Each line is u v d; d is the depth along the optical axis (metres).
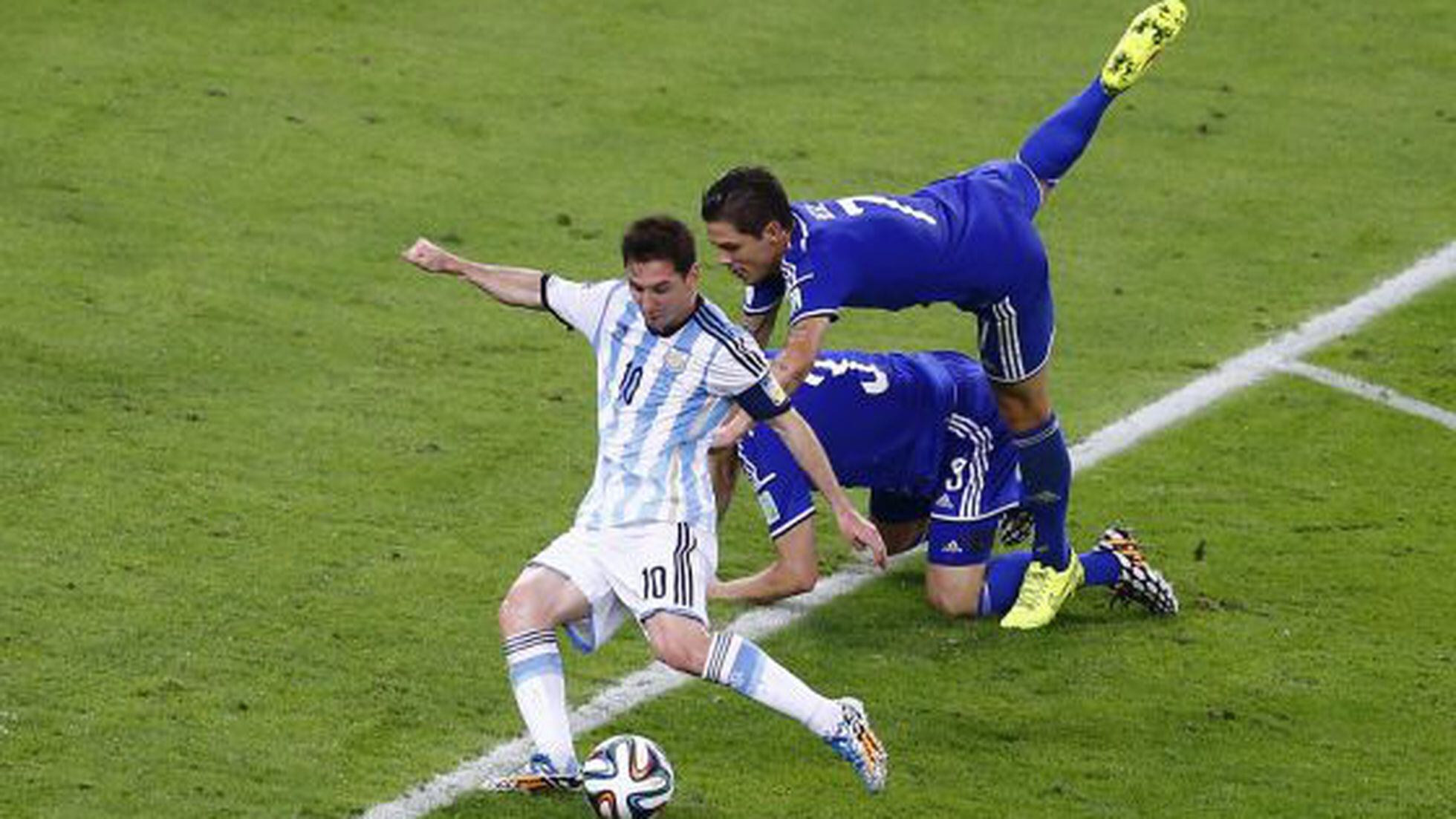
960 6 57.28
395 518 34.28
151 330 40.06
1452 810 27.38
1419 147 51.84
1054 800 27.33
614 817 25.94
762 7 56.66
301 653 30.00
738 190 28.17
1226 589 33.34
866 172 48.69
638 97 51.53
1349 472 37.72
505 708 28.95
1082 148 31.81
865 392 31.69
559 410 38.53
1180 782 27.88
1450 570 34.09
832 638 31.58
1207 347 42.50
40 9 52.97
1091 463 37.75
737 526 35.00
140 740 27.55
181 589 31.53
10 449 35.41
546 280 26.67
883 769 26.14
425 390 38.84
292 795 26.56
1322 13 58.06
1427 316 44.09
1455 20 57.88
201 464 35.50
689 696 29.62
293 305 41.56
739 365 25.92
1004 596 32.28
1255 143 51.59
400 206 45.88
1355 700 30.08
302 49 52.38
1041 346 30.88
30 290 41.03
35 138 47.03
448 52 52.97
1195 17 57.47
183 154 47.09
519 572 32.81
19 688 28.53
